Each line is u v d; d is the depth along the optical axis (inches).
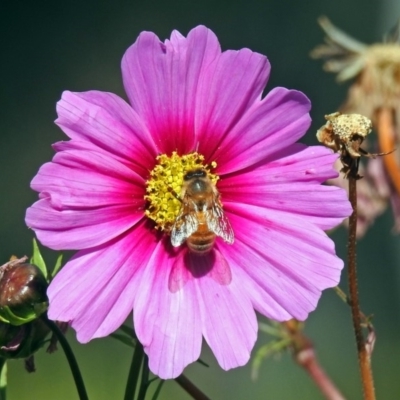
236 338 9.9
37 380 21.2
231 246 10.3
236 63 10.2
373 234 24.6
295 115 10.2
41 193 9.7
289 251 10.1
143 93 10.2
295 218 10.2
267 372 22.5
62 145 9.9
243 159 10.4
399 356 23.9
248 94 10.3
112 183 10.1
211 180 10.4
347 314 23.8
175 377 9.7
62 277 9.7
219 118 10.4
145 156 10.3
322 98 26.4
